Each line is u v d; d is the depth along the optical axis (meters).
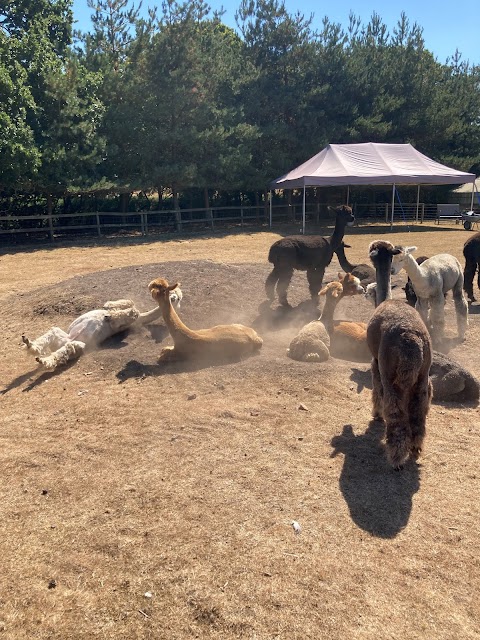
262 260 16.47
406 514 3.88
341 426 5.24
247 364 6.78
